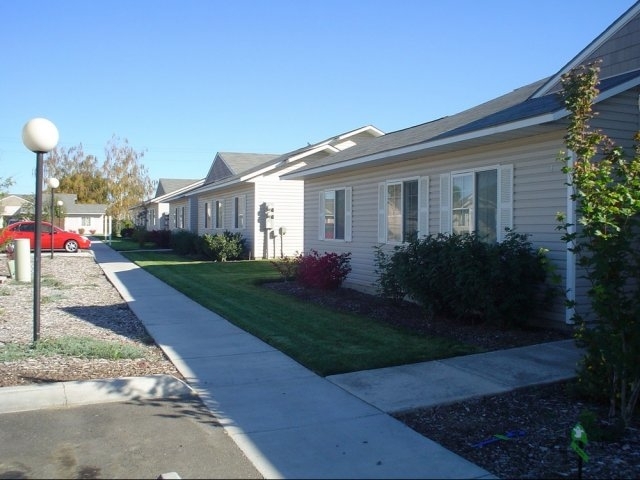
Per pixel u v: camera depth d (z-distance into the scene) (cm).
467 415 536
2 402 561
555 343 792
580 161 593
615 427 480
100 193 7669
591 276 521
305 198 1712
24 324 978
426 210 1162
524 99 1130
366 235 1390
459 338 838
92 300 1287
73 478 418
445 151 1077
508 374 651
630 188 521
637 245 606
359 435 488
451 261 891
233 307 1135
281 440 480
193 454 455
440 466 428
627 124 860
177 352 777
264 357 751
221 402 577
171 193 4450
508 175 950
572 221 830
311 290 1369
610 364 512
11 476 421
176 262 2286
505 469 423
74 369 678
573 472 417
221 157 3312
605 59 936
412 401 568
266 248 2373
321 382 639
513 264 838
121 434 498
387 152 1152
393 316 1012
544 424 510
